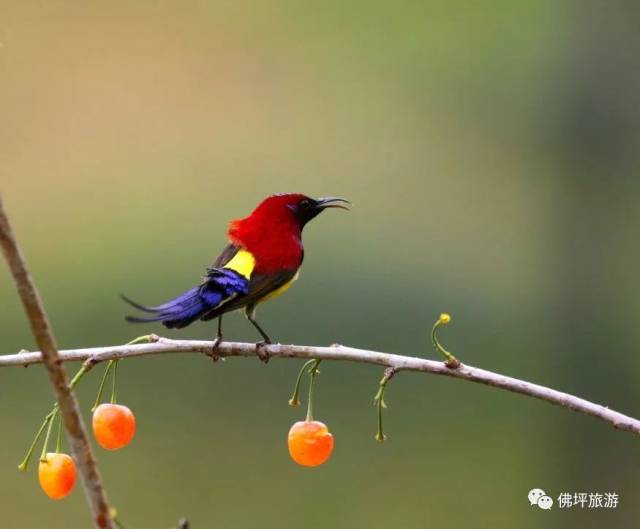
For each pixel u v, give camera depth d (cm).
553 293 1355
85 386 1288
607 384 1310
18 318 1336
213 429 1285
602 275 1338
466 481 1309
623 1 1354
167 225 1438
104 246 1409
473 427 1331
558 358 1324
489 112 1554
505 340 1338
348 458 1312
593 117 1363
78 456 462
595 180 1360
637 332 1323
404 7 1673
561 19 1434
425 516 1280
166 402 1295
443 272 1396
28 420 1277
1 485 1255
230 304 668
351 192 1513
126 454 1278
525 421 1312
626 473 1281
